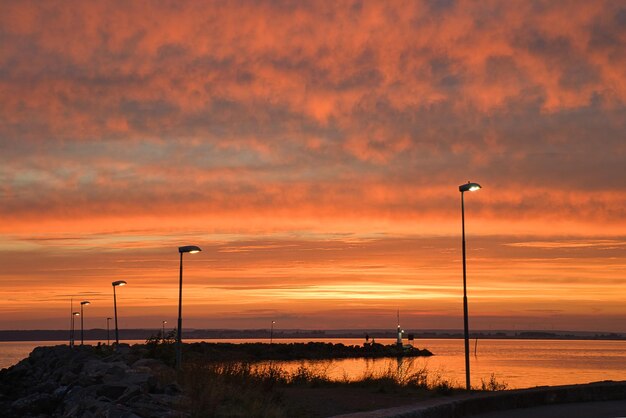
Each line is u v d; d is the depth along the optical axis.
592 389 25.59
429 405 18.70
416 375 35.84
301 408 23.70
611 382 27.39
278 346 153.75
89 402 25.02
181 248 38.81
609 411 22.11
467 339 30.05
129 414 21.27
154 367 39.00
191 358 43.34
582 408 23.08
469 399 21.27
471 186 30.86
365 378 37.03
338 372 71.19
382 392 29.88
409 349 173.12
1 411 30.23
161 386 27.31
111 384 27.20
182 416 20.92
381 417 15.74
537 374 89.56
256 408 21.80
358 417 15.62
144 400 24.16
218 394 23.14
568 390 25.05
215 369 30.62
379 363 112.19
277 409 22.02
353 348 164.75
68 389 32.50
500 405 22.84
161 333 51.78
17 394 41.38
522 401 23.67
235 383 27.03
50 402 30.67
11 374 58.69
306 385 34.09
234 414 21.14
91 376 32.53
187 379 29.12
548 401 24.56
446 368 100.81
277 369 36.00
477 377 74.56
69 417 24.92
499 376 79.38
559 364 134.25
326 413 22.64
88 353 59.34
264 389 26.94
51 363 58.00
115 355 53.97
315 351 150.88
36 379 54.12
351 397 27.64
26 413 29.81
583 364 136.88
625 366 130.25
